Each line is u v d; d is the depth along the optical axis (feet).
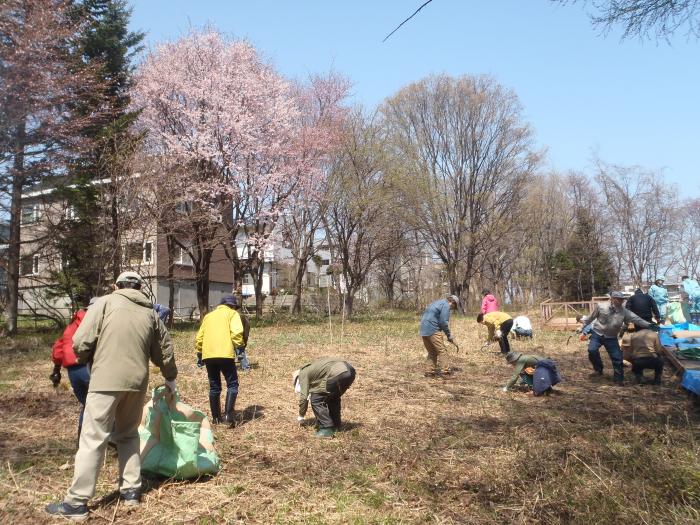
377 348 47.65
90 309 14.51
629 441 19.04
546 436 20.39
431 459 18.16
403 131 108.88
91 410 13.91
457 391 29.32
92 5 73.72
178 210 68.44
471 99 108.37
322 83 88.89
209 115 71.15
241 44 75.92
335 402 22.21
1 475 16.28
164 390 16.47
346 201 90.43
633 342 30.66
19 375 33.96
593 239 141.08
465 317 100.53
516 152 110.83
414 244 114.21
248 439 20.83
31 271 62.80
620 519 12.97
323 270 135.44
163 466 16.06
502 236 118.42
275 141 77.77
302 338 55.67
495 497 15.02
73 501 13.69
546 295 148.46
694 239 149.18
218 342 22.58
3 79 45.65
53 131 50.60
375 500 14.94
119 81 71.92
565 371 35.29
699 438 18.83
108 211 56.90
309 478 16.56
